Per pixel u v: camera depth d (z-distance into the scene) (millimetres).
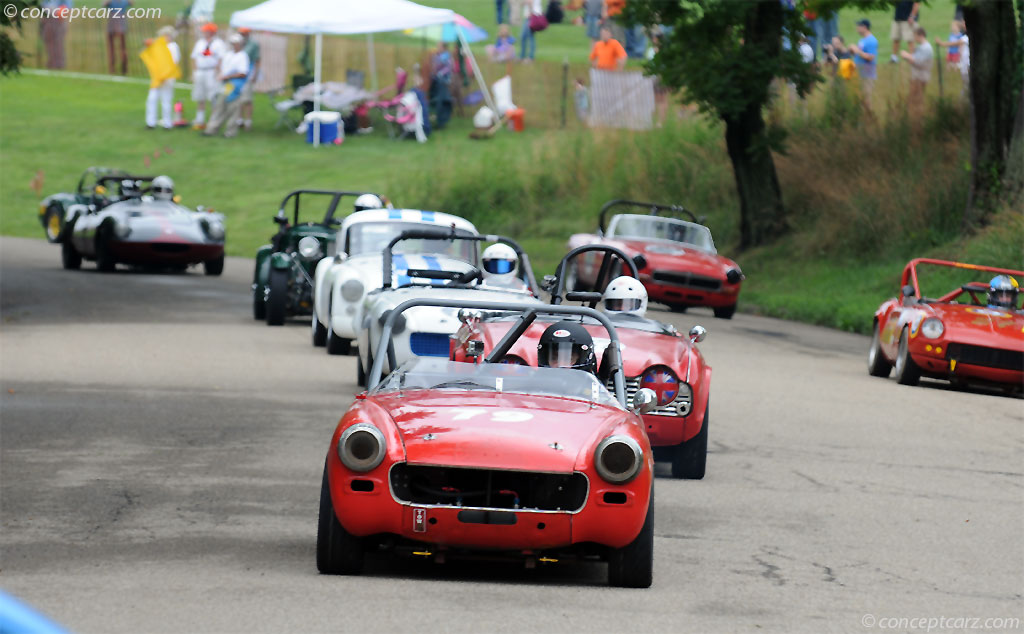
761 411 52375
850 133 128750
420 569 26438
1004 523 34000
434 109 185875
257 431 42812
